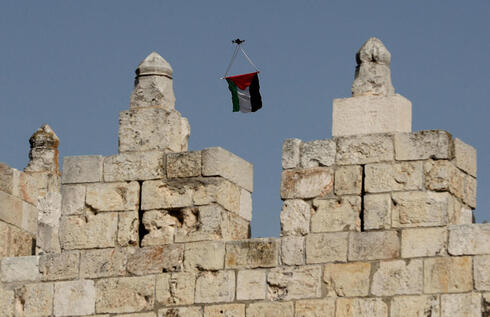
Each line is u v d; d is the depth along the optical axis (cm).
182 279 7006
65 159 7306
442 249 6669
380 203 6806
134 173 7212
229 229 7100
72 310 7144
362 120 6931
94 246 7188
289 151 7006
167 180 7150
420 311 6631
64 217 7250
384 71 6962
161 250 7081
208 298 6956
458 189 6844
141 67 7319
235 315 6894
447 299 6606
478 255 6612
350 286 6756
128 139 7256
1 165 7662
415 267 6681
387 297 6694
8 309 7225
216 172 7081
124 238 7150
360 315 6712
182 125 7362
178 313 6975
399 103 6894
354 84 6975
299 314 6800
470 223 6869
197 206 7075
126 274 7106
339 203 6875
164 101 7288
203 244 7012
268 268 6900
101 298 7112
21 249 7719
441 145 6788
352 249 6800
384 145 6862
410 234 6725
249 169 7281
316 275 6819
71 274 7188
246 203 7244
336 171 6912
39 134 8169
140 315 7031
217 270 6969
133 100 7294
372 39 7019
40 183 8075
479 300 6569
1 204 7631
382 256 6744
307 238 6875
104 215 7206
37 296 7206
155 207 7138
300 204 6931
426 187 6756
